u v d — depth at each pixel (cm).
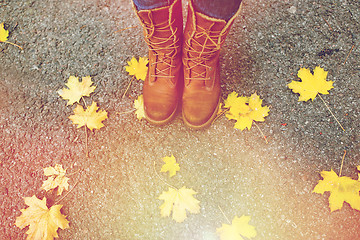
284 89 143
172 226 126
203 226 126
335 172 131
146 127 140
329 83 139
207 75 122
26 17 160
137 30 155
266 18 154
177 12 100
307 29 151
